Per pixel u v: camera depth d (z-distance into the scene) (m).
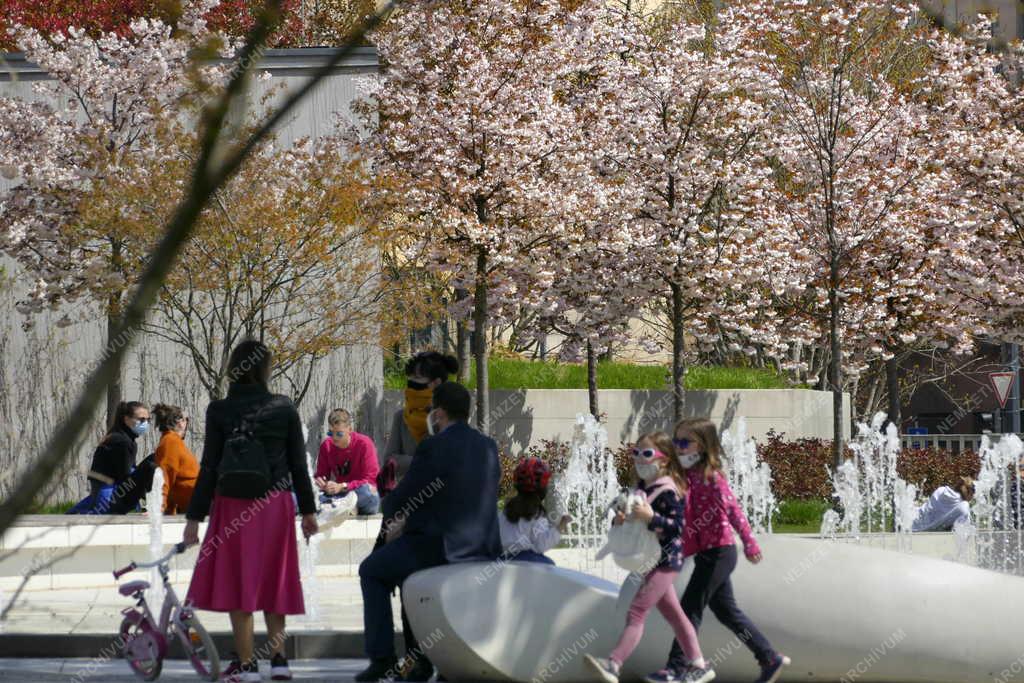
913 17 28.25
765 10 24.55
